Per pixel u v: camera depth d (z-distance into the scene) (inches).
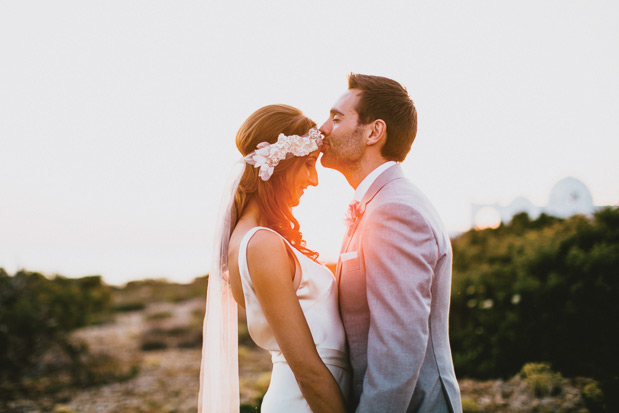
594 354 159.6
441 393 69.5
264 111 78.5
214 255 77.2
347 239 80.0
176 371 272.4
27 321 256.2
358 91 78.6
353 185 81.8
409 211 66.5
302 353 63.1
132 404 207.9
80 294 374.6
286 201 76.6
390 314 63.4
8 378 243.8
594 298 164.1
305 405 69.4
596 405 130.0
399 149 78.6
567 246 188.5
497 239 287.1
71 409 200.8
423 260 64.6
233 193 75.8
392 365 61.9
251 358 298.0
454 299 217.2
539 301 177.8
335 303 74.4
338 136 78.3
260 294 64.7
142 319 506.6
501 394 160.6
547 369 159.9
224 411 73.7
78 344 295.3
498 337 183.6
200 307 506.9
